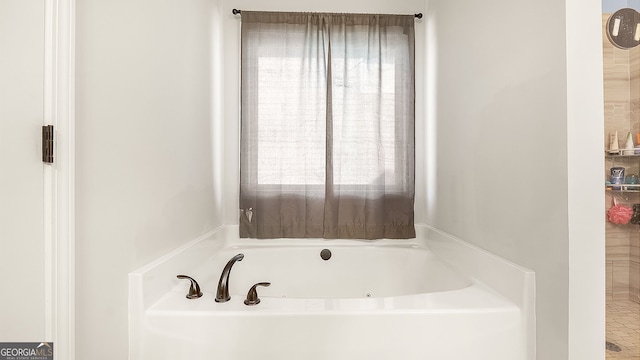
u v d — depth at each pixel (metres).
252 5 2.07
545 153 0.99
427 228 2.01
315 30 2.04
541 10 1.00
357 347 1.03
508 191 1.18
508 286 1.13
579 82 0.91
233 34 2.08
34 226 0.72
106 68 0.92
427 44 2.07
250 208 2.02
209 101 1.80
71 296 0.78
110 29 0.93
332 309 1.05
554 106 0.95
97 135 0.88
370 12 2.11
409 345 1.04
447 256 1.69
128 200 1.01
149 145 1.14
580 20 0.91
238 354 1.02
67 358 0.77
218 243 1.88
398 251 1.95
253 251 1.91
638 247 1.66
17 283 0.69
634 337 1.34
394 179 2.06
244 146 2.01
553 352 0.96
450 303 1.10
